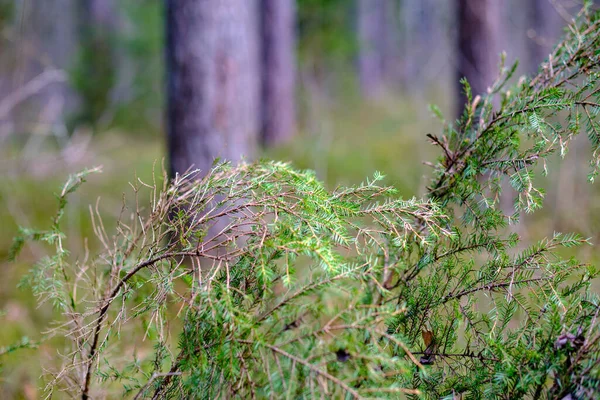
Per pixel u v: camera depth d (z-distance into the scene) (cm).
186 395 130
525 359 123
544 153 139
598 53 146
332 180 695
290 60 1027
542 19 991
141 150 1028
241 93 446
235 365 112
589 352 117
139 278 162
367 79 1548
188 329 128
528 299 167
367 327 110
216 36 426
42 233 167
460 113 528
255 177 145
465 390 131
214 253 196
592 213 433
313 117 1145
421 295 142
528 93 151
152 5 1298
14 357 275
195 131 430
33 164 679
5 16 657
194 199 141
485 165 149
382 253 150
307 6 1092
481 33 509
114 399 194
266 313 117
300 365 108
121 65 1317
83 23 1345
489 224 143
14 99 495
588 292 134
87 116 1230
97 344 162
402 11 1822
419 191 462
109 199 623
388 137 891
